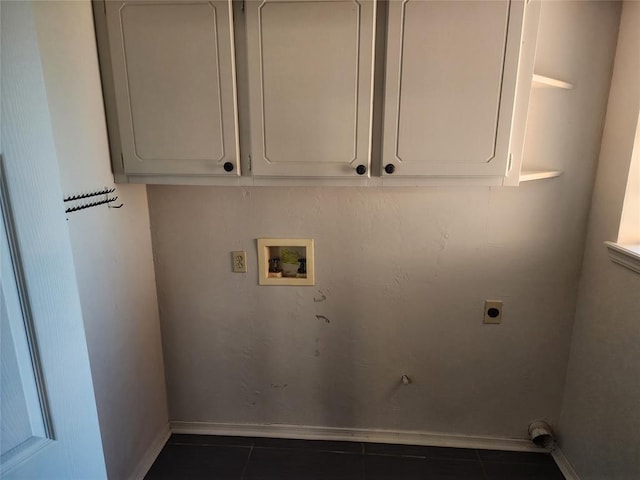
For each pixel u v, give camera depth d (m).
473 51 1.24
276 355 1.87
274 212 1.70
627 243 1.41
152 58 1.33
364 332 1.81
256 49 1.28
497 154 1.31
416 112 1.29
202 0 1.26
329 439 1.94
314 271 1.75
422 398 1.87
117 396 1.52
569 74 1.49
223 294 1.81
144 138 1.40
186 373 1.93
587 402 1.60
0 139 0.57
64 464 0.72
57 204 0.67
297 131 1.34
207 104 1.34
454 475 1.74
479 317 1.75
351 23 1.24
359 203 1.67
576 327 1.68
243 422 1.97
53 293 0.67
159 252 1.78
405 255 1.70
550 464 1.79
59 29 1.17
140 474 1.69
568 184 1.58
